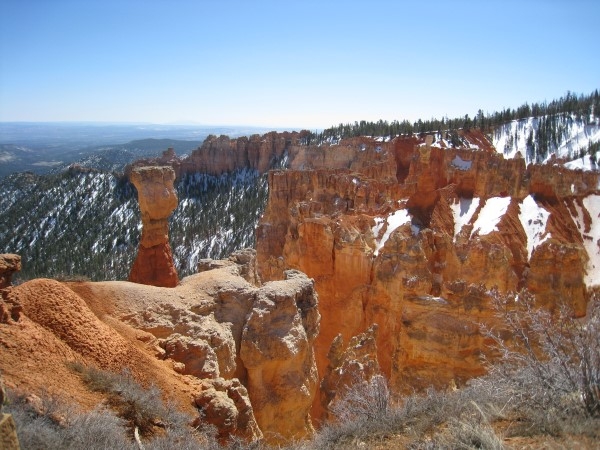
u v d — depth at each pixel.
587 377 10.76
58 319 15.04
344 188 67.81
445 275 42.34
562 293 40.62
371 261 44.44
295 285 24.16
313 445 12.64
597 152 101.12
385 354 40.72
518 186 56.38
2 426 6.33
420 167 65.75
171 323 19.80
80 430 10.57
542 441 9.65
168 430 12.79
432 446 10.03
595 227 51.81
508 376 12.03
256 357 21.03
